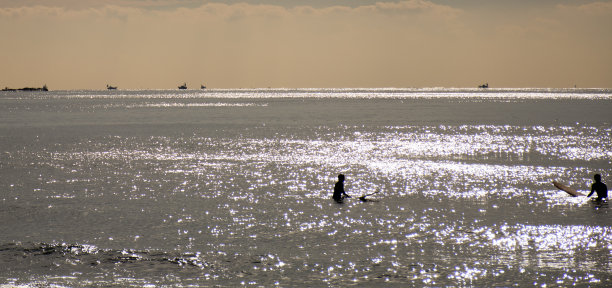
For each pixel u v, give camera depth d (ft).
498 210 294.87
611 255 216.74
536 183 375.25
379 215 286.25
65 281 191.93
